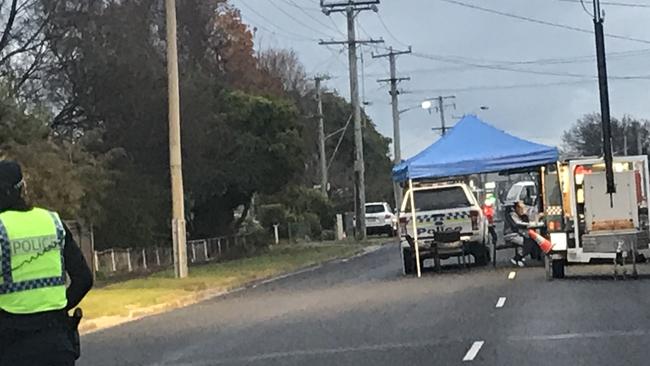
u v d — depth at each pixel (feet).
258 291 84.33
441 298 66.49
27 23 113.29
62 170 93.50
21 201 21.38
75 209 94.17
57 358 20.84
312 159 235.40
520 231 92.48
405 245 91.81
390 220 201.46
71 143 105.81
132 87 119.75
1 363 20.65
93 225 108.06
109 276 103.96
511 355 41.63
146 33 121.49
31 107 104.32
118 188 116.37
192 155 126.62
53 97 117.80
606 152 73.05
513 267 90.84
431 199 93.97
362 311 61.36
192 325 60.64
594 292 64.95
